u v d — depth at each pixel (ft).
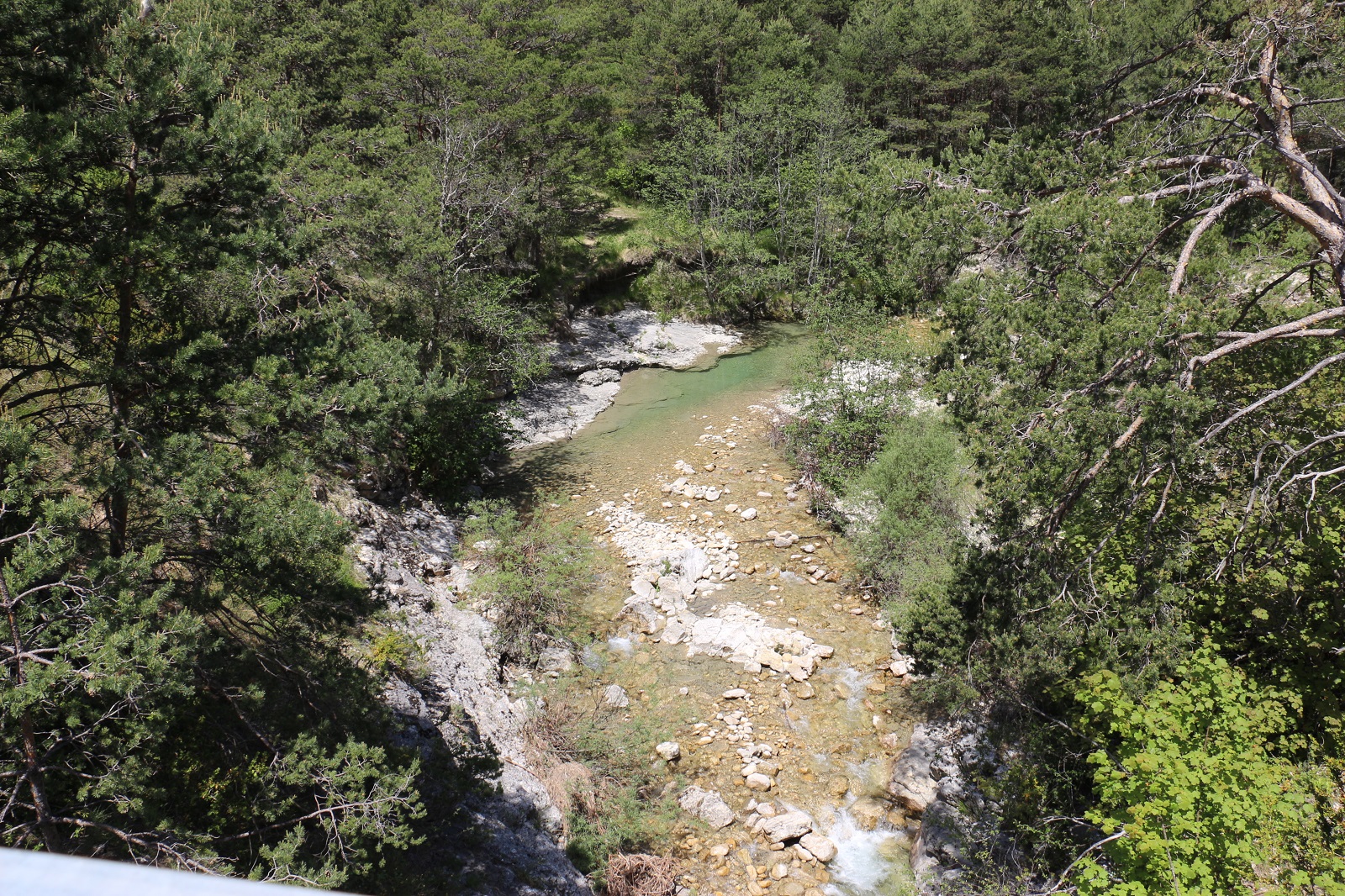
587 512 74.43
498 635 55.77
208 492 27.78
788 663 54.60
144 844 23.50
